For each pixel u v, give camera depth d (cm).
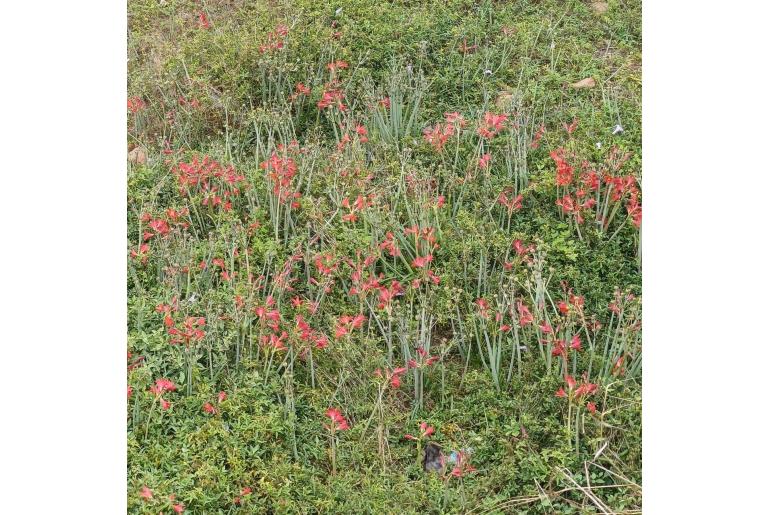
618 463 365
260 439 375
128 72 585
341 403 400
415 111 531
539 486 357
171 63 587
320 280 444
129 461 367
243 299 412
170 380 398
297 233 475
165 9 655
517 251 441
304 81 566
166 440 378
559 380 386
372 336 418
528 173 494
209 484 356
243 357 405
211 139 549
